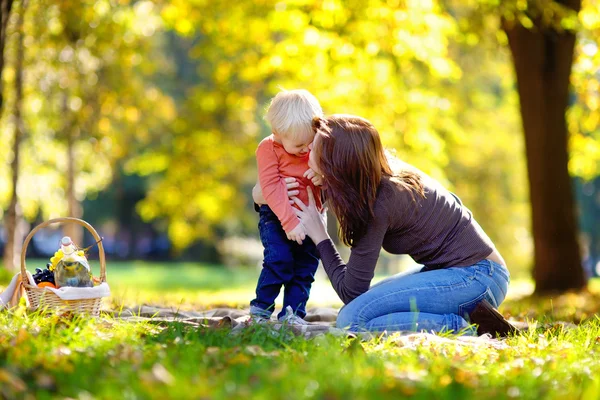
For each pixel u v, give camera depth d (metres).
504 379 3.61
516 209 28.58
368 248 5.00
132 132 19.17
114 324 4.92
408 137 15.00
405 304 5.12
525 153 12.95
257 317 5.27
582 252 12.89
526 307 9.27
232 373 3.39
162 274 30.50
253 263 36.66
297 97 5.24
